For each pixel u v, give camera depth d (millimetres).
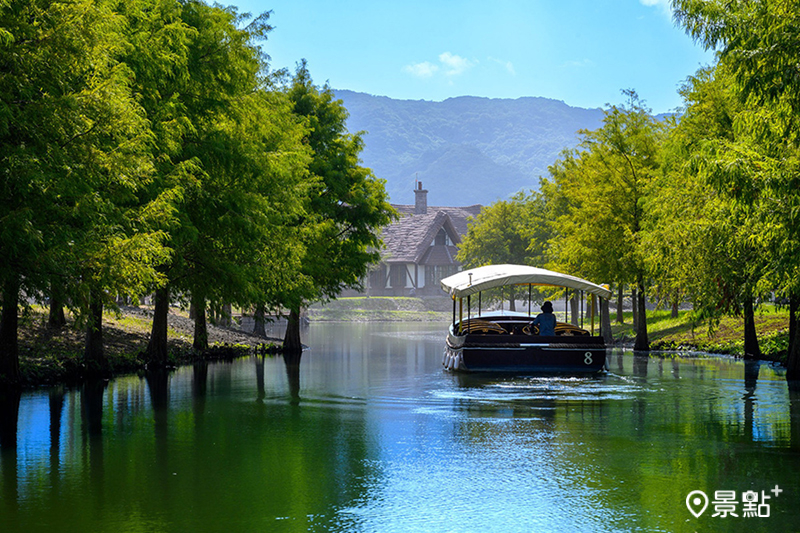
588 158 44156
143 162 16797
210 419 16422
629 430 15242
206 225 23734
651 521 9250
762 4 14422
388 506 9820
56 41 14422
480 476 11414
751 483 11023
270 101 29578
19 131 14570
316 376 25500
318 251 37031
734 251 22188
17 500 10016
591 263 40344
